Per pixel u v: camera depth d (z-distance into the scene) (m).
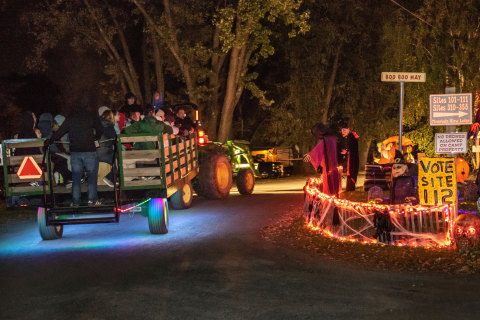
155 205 11.77
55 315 6.84
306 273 8.56
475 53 27.06
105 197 11.72
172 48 29.86
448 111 10.35
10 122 29.64
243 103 42.22
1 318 6.79
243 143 23.41
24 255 10.33
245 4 26.98
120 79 35.28
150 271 8.82
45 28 32.91
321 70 40.09
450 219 10.15
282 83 40.78
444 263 8.81
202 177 16.97
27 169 11.31
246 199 17.41
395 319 6.52
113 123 11.98
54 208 11.15
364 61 41.28
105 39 33.44
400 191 10.98
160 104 16.86
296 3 27.45
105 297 7.50
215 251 10.16
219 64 32.25
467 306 6.91
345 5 39.59
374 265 8.96
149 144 11.98
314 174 42.22
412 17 31.53
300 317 6.62
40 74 36.94
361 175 36.88
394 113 43.53
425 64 28.64
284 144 43.44
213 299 7.35
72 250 10.62
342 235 11.09
